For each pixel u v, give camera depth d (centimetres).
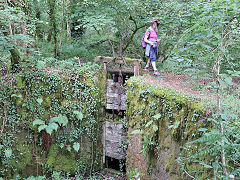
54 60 742
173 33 777
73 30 1091
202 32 279
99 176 678
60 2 838
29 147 643
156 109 498
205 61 306
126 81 606
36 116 641
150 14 759
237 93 446
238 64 450
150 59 725
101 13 752
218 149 249
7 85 624
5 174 623
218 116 269
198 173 372
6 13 501
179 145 434
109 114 721
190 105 411
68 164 665
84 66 699
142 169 546
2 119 617
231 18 276
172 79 620
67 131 659
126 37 923
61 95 651
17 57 643
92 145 685
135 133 530
